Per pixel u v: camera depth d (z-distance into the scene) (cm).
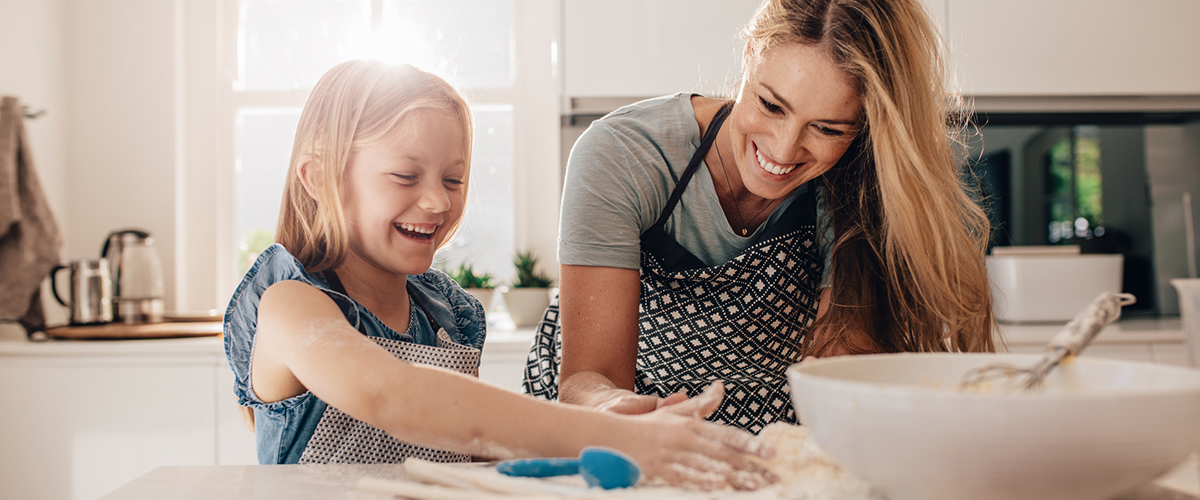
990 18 206
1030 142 229
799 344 107
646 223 96
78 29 229
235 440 183
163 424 182
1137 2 207
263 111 244
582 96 205
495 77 245
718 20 203
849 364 52
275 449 79
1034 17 206
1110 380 51
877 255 97
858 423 41
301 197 88
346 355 61
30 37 212
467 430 56
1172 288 234
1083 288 211
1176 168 231
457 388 58
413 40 243
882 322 99
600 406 71
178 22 234
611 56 204
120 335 185
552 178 244
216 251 240
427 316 99
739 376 104
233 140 241
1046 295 210
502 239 245
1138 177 231
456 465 61
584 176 92
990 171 229
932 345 99
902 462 40
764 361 104
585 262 89
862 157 95
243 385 78
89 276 202
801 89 74
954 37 206
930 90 82
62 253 207
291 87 244
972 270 93
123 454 182
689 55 204
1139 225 233
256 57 244
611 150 93
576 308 90
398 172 83
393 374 59
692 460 53
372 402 58
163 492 55
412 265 86
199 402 183
